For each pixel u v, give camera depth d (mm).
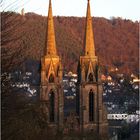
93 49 191750
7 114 57500
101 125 189750
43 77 185500
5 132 57312
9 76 59062
